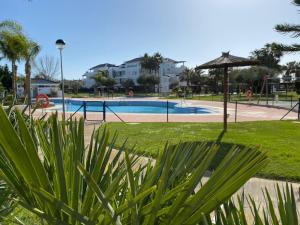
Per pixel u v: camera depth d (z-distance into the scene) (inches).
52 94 2032.5
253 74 2165.4
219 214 55.8
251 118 700.0
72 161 50.0
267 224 56.4
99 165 52.4
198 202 44.6
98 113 801.6
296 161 261.7
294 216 51.8
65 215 44.5
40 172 42.4
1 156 46.2
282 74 2472.9
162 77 3216.0
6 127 40.4
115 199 52.6
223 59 464.8
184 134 426.6
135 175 61.0
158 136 409.1
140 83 3120.1
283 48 478.6
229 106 1095.0
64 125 66.8
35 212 41.6
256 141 366.6
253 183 211.8
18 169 41.9
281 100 1403.8
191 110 1010.7
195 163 55.3
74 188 46.1
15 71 981.2
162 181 45.6
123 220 46.0
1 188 65.1
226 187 44.6
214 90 2610.7
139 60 3535.9
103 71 3307.1
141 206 46.4
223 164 47.5
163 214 45.9
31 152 42.0
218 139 382.3
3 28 917.8
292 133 437.4
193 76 2957.7
